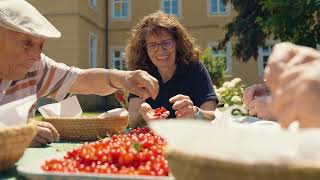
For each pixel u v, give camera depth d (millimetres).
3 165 894
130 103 2654
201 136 572
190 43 2707
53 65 1913
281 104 659
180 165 576
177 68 2668
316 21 5102
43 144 1368
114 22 17828
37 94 1885
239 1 12914
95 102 16203
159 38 2594
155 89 1687
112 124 1799
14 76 1613
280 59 700
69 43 14211
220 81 11227
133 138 1153
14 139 881
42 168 812
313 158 512
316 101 625
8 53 1491
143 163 880
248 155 521
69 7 14172
